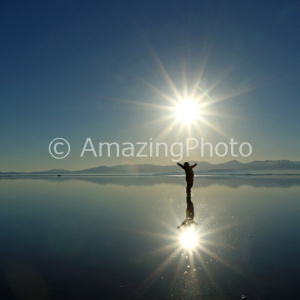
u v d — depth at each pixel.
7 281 7.25
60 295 6.46
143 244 10.38
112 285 6.94
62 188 38.28
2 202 23.33
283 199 22.38
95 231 12.54
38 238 11.45
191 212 16.61
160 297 6.30
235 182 45.94
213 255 9.03
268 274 7.46
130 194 28.36
